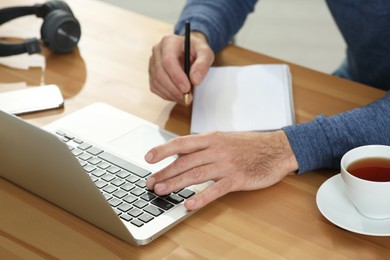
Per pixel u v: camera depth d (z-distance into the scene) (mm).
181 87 1552
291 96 1599
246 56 1821
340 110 1581
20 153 1214
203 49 1670
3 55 1763
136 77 1724
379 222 1204
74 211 1246
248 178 1308
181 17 1891
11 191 1328
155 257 1156
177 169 1295
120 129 1488
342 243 1190
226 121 1501
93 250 1173
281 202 1297
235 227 1228
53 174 1179
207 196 1254
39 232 1217
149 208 1246
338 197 1271
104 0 4410
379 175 1225
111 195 1275
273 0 4547
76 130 1478
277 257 1158
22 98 1604
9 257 1159
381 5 1733
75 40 1817
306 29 4176
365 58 1935
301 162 1351
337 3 1851
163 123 1537
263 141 1363
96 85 1686
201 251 1171
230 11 1907
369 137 1379
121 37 1917
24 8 1859
